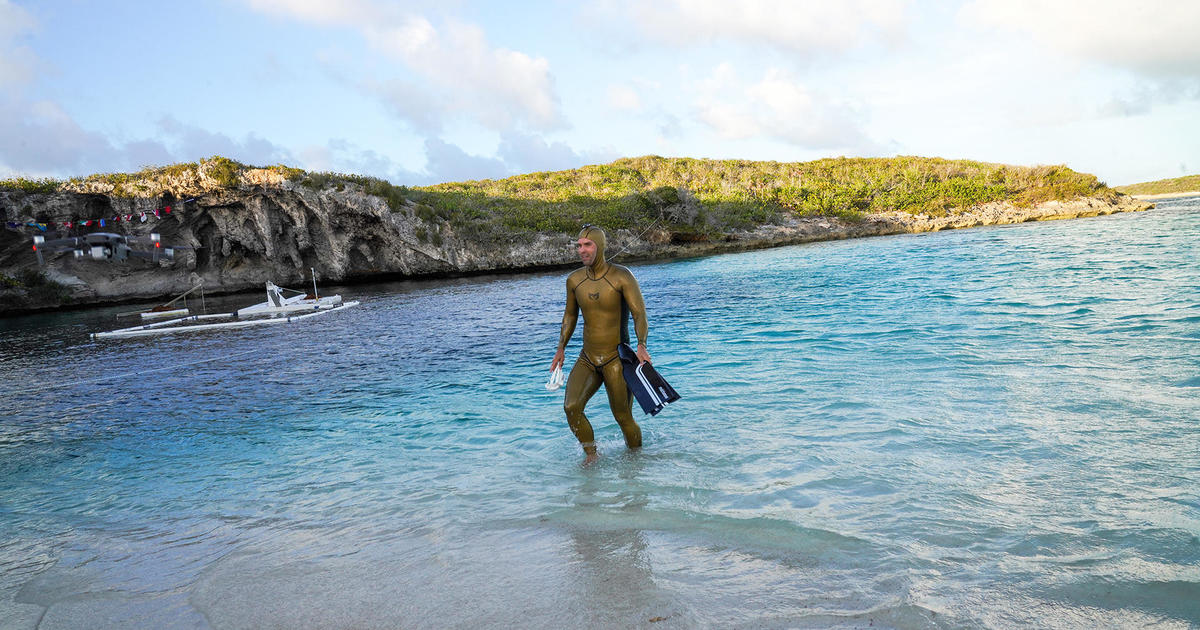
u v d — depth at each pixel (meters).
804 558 3.09
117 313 36.78
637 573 3.08
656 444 5.40
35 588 3.53
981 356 7.89
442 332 17.47
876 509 3.64
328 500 4.73
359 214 48.34
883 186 90.38
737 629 2.49
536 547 3.52
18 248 41.50
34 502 5.32
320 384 10.40
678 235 63.59
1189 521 3.20
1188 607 2.45
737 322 13.76
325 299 32.78
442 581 3.19
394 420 7.32
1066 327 9.39
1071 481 3.85
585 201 78.94
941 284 17.86
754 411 6.18
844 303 15.49
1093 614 2.45
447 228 52.25
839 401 6.27
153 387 11.58
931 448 4.65
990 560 2.94
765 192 86.75
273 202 46.91
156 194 43.66
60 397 11.23
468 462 5.41
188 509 4.82
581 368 5.34
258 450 6.49
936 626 2.42
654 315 16.86
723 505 3.91
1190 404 5.27
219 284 48.03
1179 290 12.28
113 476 5.97
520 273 52.56
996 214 73.06
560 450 5.53
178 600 3.24
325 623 2.86
